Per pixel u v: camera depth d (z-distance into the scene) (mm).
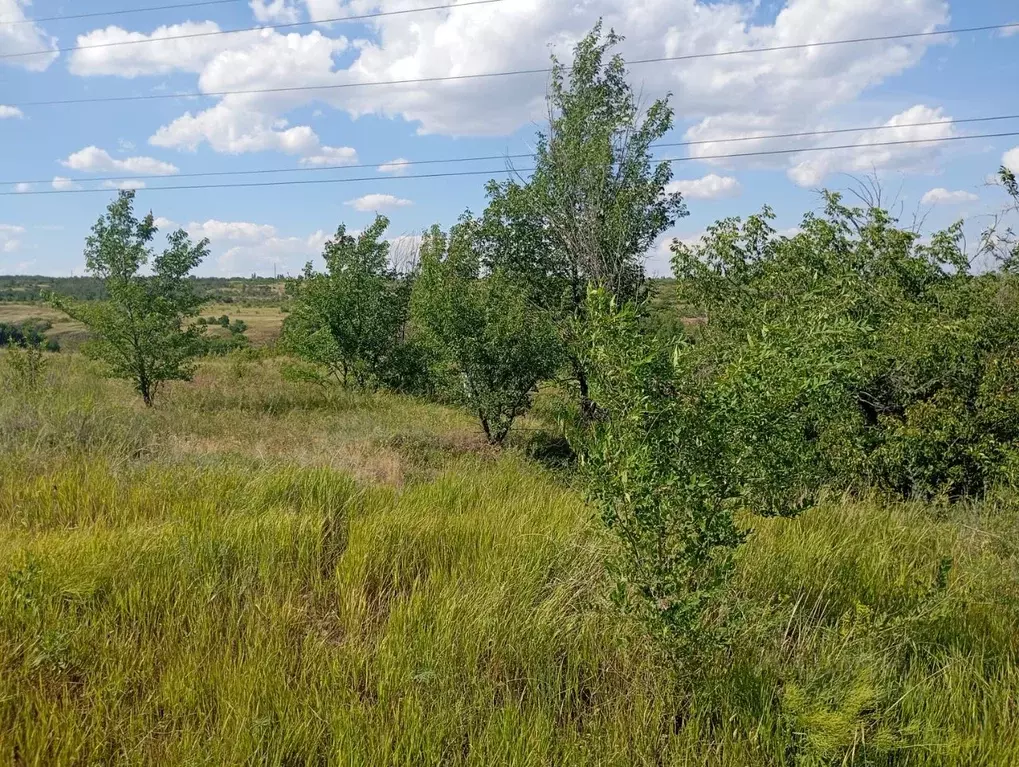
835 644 4047
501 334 11195
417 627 4117
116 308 12578
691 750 3215
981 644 4180
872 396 8938
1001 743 3219
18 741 2967
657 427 3443
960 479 7867
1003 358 7988
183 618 4098
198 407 13227
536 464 9859
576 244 14984
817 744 3100
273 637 3908
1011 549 5500
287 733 3135
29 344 15977
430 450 10086
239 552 4977
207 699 3406
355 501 6508
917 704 3549
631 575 3578
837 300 7410
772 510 3977
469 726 3314
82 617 4023
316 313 16734
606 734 3326
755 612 4242
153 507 6008
